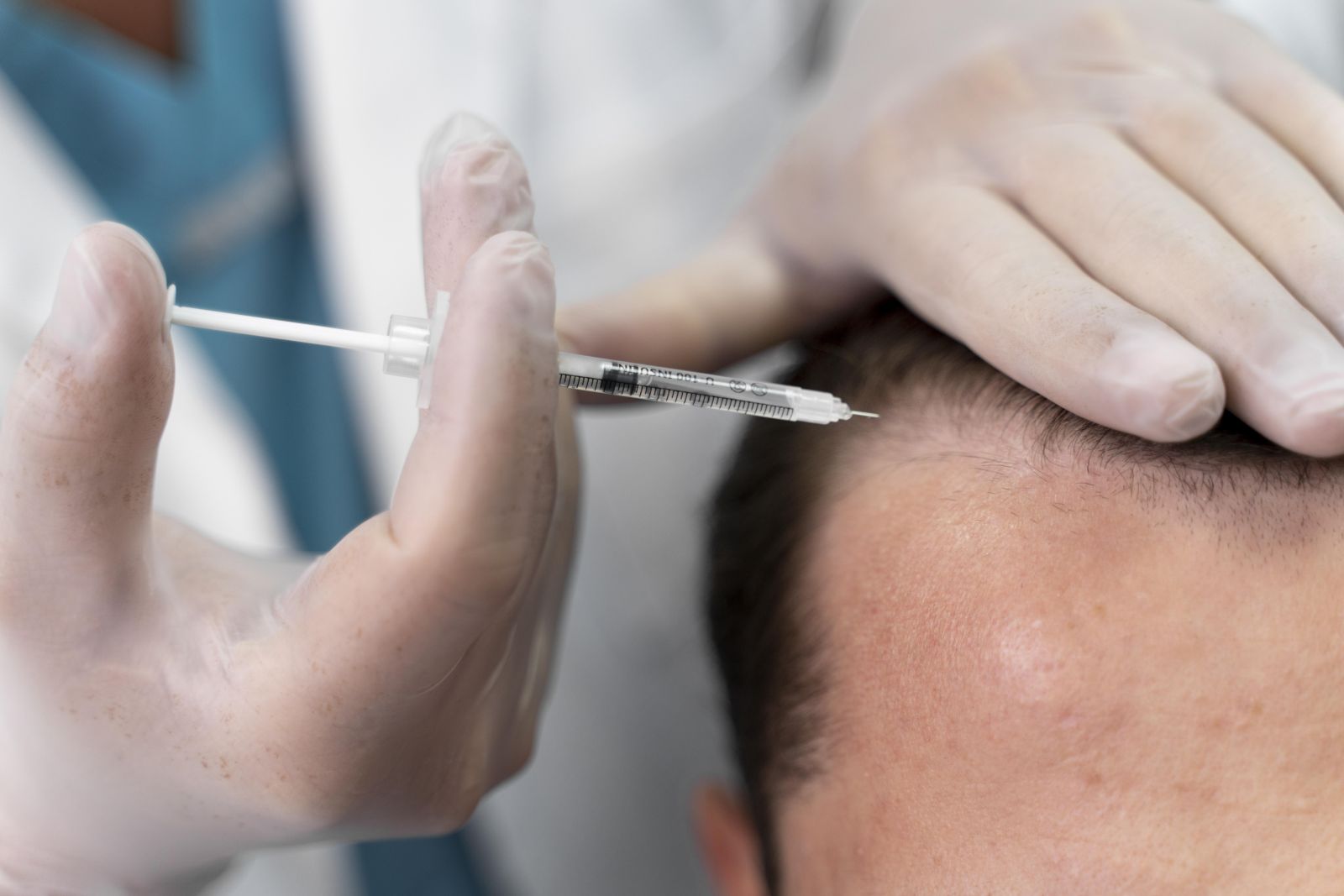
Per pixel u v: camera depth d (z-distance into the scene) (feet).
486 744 2.51
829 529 2.60
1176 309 2.32
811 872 2.59
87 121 3.92
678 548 4.41
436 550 1.94
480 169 2.22
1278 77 2.87
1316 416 2.02
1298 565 2.10
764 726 2.77
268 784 2.23
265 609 2.30
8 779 2.42
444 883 4.36
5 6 3.82
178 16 4.11
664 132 4.46
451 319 1.93
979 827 2.18
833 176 3.32
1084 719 2.11
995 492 2.35
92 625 2.17
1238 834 2.00
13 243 3.72
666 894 4.55
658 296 3.17
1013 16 3.29
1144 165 2.65
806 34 4.70
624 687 4.44
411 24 4.15
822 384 2.92
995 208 2.73
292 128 4.20
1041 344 2.30
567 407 2.81
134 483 2.08
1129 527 2.19
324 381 4.17
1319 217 2.42
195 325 2.05
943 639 2.28
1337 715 2.02
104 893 2.59
